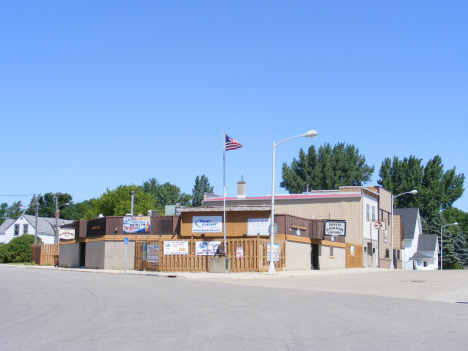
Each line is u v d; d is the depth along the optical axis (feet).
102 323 36.29
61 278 84.38
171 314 40.57
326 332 32.45
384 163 288.92
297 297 53.88
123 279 81.56
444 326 34.94
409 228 232.12
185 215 110.42
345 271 111.65
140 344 28.66
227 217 108.78
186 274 94.22
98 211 253.44
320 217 156.66
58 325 35.70
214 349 27.20
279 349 27.20
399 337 30.78
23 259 185.16
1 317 40.04
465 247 290.35
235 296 54.70
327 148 264.31
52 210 373.40
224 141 107.34
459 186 282.56
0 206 446.60
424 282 75.00
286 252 107.86
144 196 257.96
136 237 114.42
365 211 157.99
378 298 53.11
